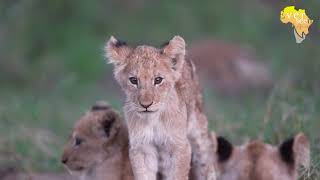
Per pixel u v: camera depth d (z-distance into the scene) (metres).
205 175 11.23
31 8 26.77
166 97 10.33
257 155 9.22
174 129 10.46
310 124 12.28
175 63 10.49
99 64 25.12
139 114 10.28
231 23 26.94
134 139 10.51
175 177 10.54
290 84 14.42
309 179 10.42
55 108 17.11
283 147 9.29
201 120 11.39
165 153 10.62
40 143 13.88
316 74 15.06
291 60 20.14
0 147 14.13
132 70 10.24
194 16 27.39
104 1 27.75
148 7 27.70
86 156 11.51
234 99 19.81
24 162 13.52
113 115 11.44
